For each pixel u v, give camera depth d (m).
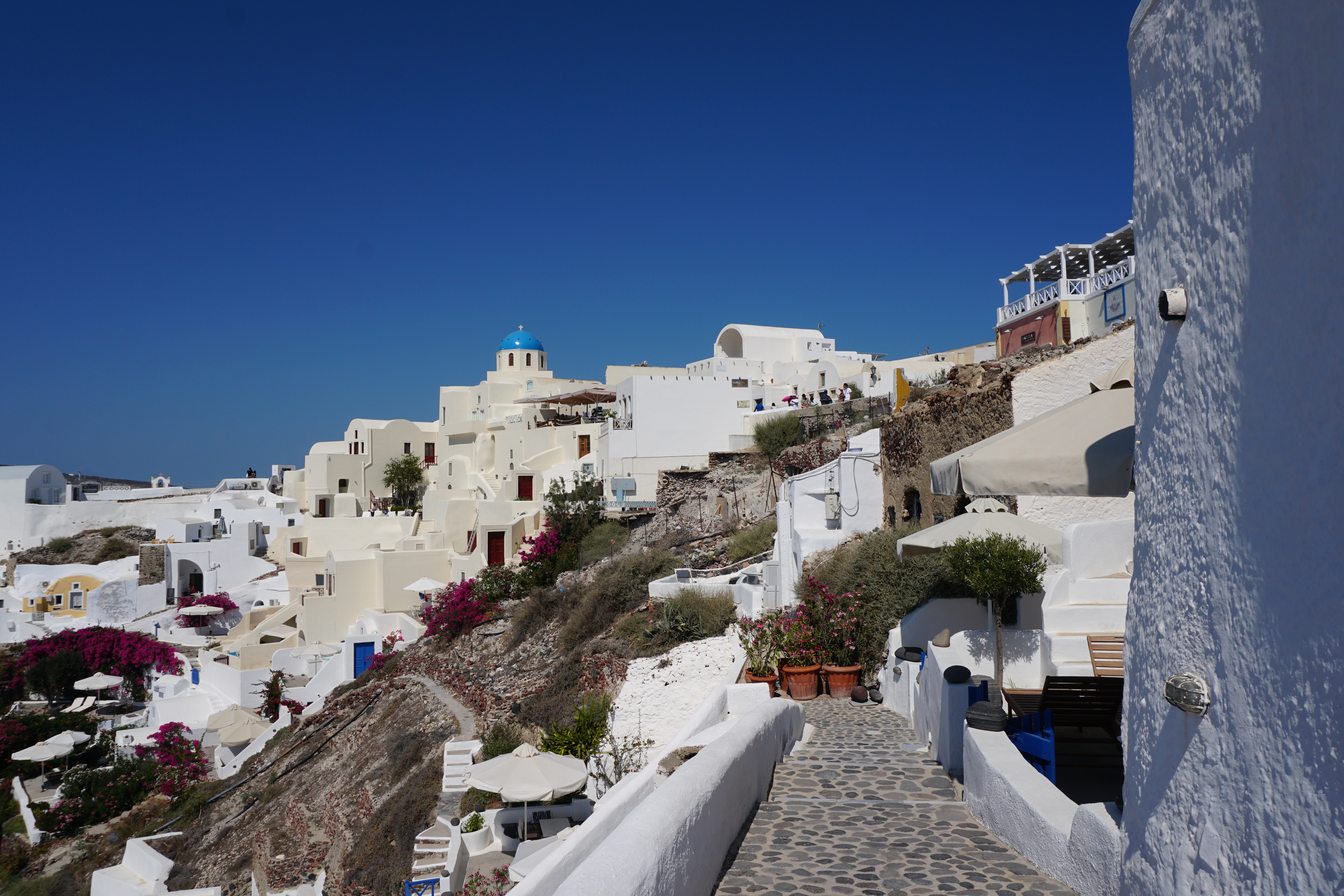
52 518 68.56
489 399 66.44
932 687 9.83
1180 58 3.81
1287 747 2.95
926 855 6.17
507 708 22.92
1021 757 6.94
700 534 32.50
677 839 4.61
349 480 67.94
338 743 29.02
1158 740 4.08
